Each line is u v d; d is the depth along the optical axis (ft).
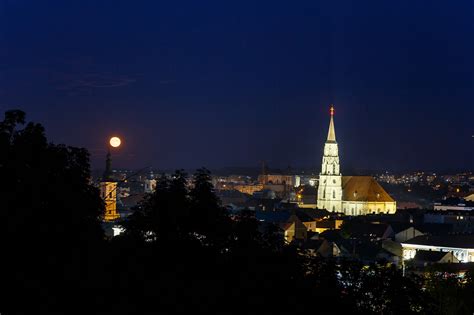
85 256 196.24
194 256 204.03
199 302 190.60
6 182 199.93
